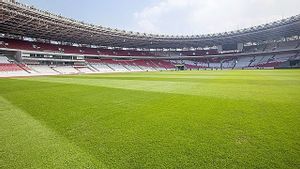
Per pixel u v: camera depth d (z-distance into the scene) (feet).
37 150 15.51
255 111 24.21
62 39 224.12
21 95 43.96
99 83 68.54
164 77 96.37
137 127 20.07
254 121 20.47
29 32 187.73
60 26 175.22
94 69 234.17
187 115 23.63
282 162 12.47
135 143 16.17
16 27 169.07
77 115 25.55
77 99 36.83
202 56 295.07
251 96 34.14
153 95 38.65
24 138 18.08
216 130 18.38
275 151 13.89
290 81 59.21
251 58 262.06
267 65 229.45
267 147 14.53
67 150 15.34
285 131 17.38
